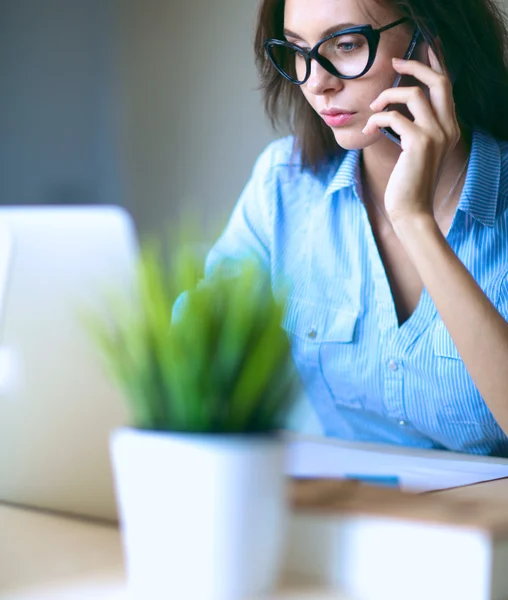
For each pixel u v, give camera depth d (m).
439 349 1.55
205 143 3.66
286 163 1.84
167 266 0.67
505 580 0.67
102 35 3.88
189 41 3.67
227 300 0.64
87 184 3.93
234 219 1.90
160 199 3.79
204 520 0.63
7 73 4.04
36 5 3.99
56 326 1.00
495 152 1.62
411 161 1.44
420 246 1.43
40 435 1.02
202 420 0.64
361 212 1.69
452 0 1.47
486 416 1.56
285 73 1.55
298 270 1.76
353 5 1.41
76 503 1.00
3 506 1.04
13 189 4.05
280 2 1.56
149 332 0.64
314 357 1.70
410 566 0.68
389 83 1.49
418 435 1.66
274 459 0.64
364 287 1.66
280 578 0.69
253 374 0.63
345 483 0.82
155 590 0.65
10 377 1.03
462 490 0.95
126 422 0.96
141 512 0.64
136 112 3.83
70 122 3.95
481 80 1.56
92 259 1.04
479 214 1.58
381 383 1.63
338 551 0.71
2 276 1.02
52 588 0.73
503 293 1.57
